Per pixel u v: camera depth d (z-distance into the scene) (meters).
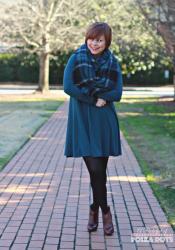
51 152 9.80
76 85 4.55
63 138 11.86
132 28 27.30
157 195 6.40
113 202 6.07
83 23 26.14
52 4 25.52
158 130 13.38
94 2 26.47
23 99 25.52
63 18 26.20
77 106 4.62
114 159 9.05
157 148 10.35
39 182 7.16
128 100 25.36
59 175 7.66
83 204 5.97
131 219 5.39
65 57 39.44
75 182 7.18
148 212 5.66
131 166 8.41
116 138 4.70
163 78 40.78
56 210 5.70
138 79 40.59
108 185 6.98
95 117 4.60
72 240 4.73
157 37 20.36
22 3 25.28
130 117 17.09
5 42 26.17
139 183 7.14
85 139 4.57
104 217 4.86
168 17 14.96
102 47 4.58
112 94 4.57
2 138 11.57
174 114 18.05
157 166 8.42
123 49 30.50
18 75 41.91
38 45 26.94
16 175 7.61
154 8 16.22
